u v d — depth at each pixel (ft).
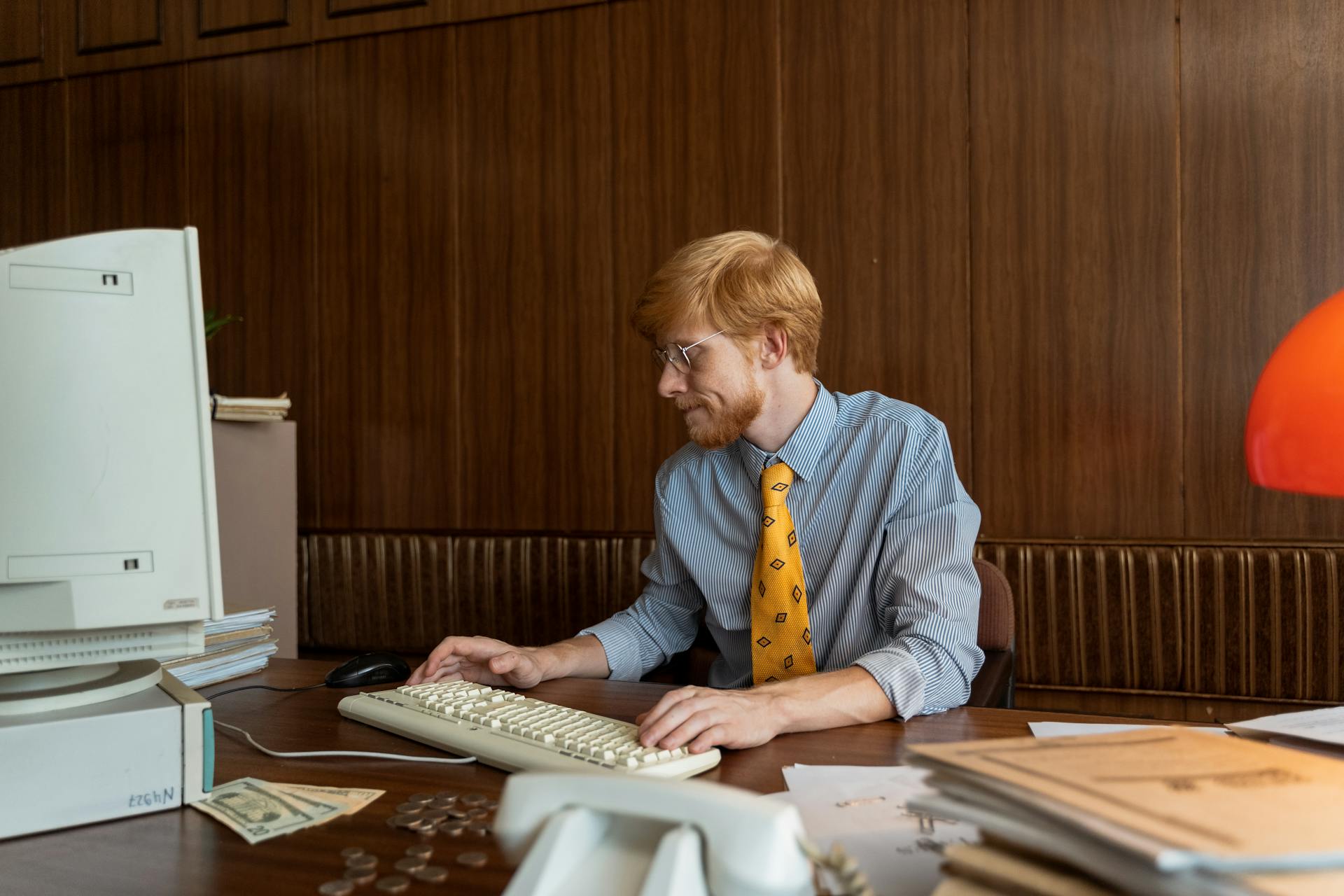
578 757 3.25
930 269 8.75
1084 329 8.36
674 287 5.24
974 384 8.66
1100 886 1.65
